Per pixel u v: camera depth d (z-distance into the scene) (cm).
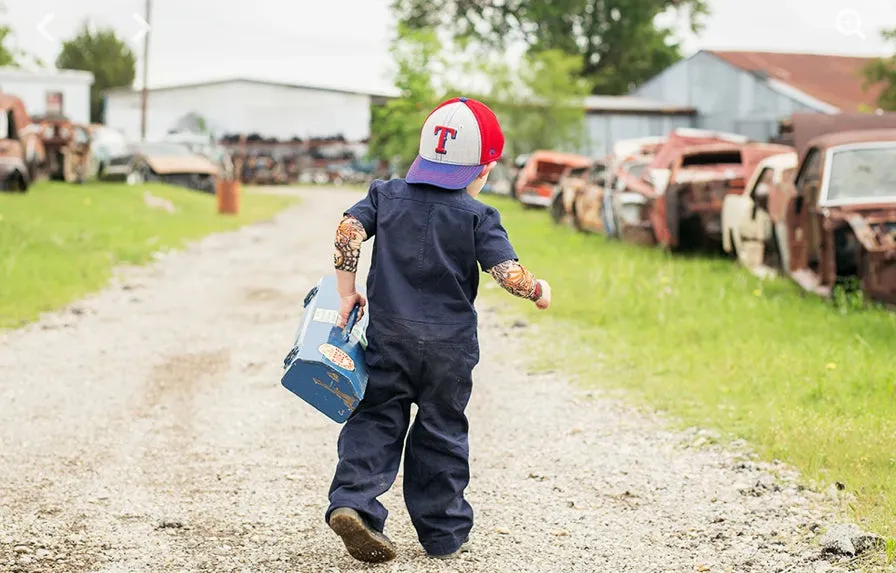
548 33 6128
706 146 1563
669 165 1672
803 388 666
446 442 393
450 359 383
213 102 5769
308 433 602
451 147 385
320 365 367
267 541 420
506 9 6175
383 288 383
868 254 966
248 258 1659
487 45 6128
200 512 456
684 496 478
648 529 435
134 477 510
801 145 1296
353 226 382
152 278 1370
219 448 568
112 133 3266
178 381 744
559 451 564
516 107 4203
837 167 1056
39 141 2598
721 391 676
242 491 489
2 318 999
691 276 1285
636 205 1619
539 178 3005
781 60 4372
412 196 386
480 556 404
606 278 1227
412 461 398
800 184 1112
